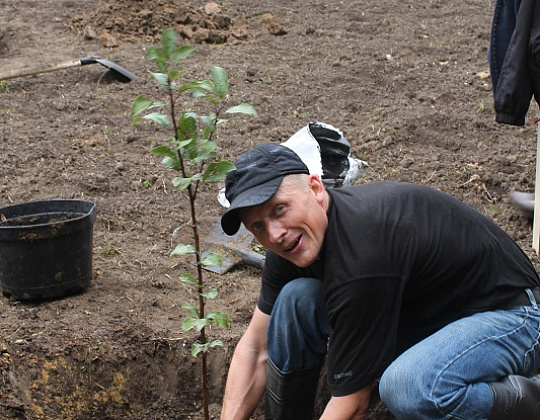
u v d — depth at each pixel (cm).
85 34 770
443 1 921
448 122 579
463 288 274
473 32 793
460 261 270
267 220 255
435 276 269
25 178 501
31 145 546
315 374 312
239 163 261
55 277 382
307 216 255
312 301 295
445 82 658
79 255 387
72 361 353
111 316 381
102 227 461
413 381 262
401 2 915
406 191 272
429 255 265
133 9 797
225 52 736
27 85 656
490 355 269
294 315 296
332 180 383
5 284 383
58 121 590
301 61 713
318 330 301
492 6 898
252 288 416
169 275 420
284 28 815
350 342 259
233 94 632
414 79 665
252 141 557
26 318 373
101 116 599
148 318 384
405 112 596
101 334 365
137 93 642
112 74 676
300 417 314
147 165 528
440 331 273
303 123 585
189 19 791
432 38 777
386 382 267
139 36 775
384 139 555
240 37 780
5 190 487
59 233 373
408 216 265
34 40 768
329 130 398
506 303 277
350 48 745
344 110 607
